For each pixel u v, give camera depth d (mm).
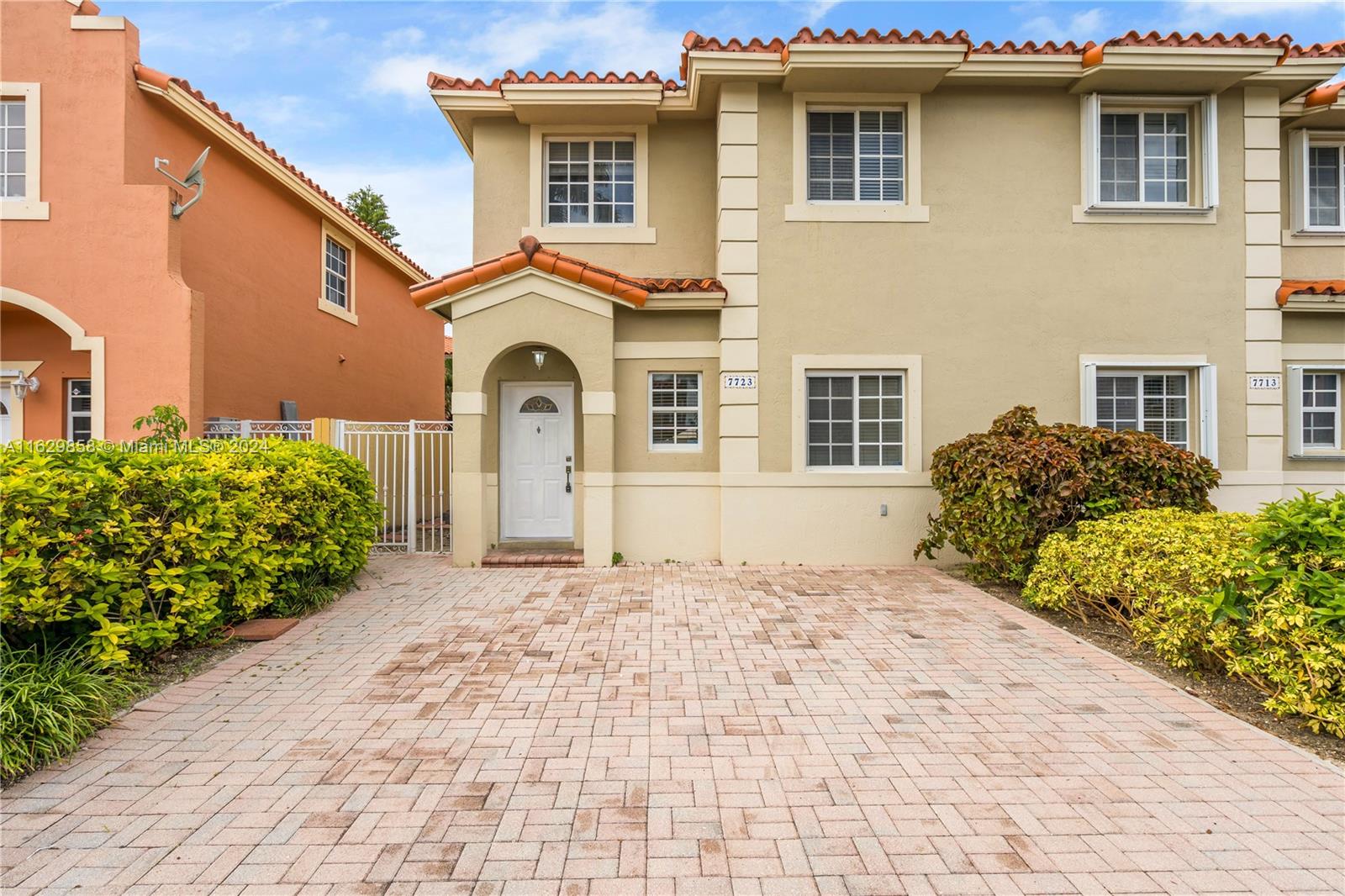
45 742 3699
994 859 2965
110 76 8719
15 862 2896
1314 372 9719
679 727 4254
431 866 2908
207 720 4312
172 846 3023
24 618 4223
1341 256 10008
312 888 2764
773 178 9250
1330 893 2740
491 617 6660
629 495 9383
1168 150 9508
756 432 9180
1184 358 9273
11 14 8625
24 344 9523
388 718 4371
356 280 14594
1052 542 6773
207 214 9984
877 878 2850
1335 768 3730
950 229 9281
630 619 6586
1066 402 9281
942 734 4164
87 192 8672
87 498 4570
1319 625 4012
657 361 9406
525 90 9281
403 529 11547
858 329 9234
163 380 8672
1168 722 4320
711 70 8883
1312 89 9414
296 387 12273
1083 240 9312
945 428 9242
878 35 8461
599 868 2900
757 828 3189
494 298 9062
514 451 10141
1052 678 5066
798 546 9195
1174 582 5227
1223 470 9266
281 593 6480
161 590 5027
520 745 4016
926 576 8516
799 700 4676
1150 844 3066
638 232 10039
